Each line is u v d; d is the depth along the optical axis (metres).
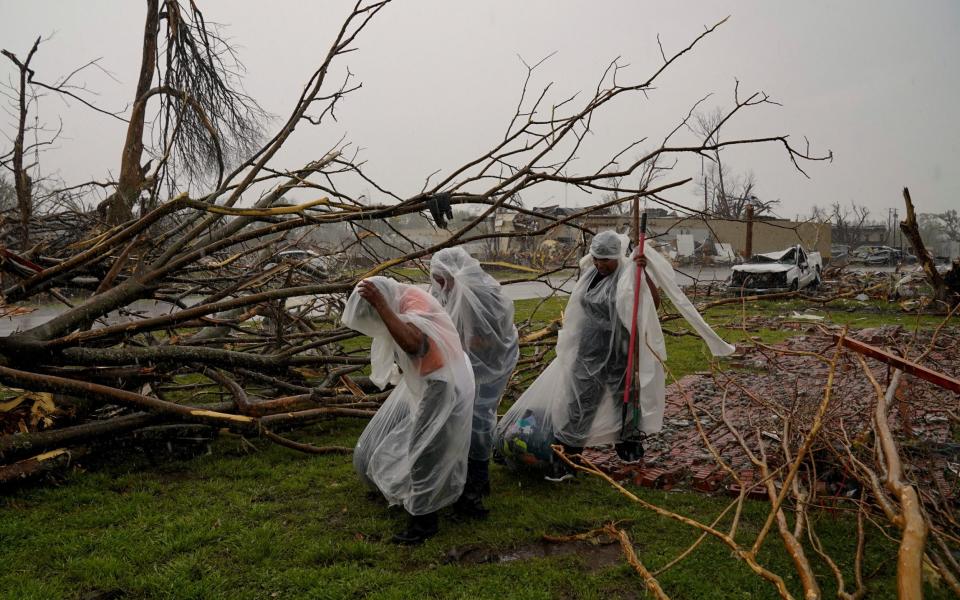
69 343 4.51
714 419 5.38
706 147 4.55
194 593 3.11
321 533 3.79
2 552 3.50
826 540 3.67
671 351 9.88
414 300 3.66
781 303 17.52
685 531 3.85
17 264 4.93
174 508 4.09
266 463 4.94
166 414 4.46
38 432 4.46
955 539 2.99
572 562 3.49
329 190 5.25
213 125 7.45
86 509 4.07
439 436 3.54
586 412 4.60
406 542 3.65
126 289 4.97
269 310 6.00
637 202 5.04
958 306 4.23
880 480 3.52
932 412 5.81
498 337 4.15
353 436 5.72
